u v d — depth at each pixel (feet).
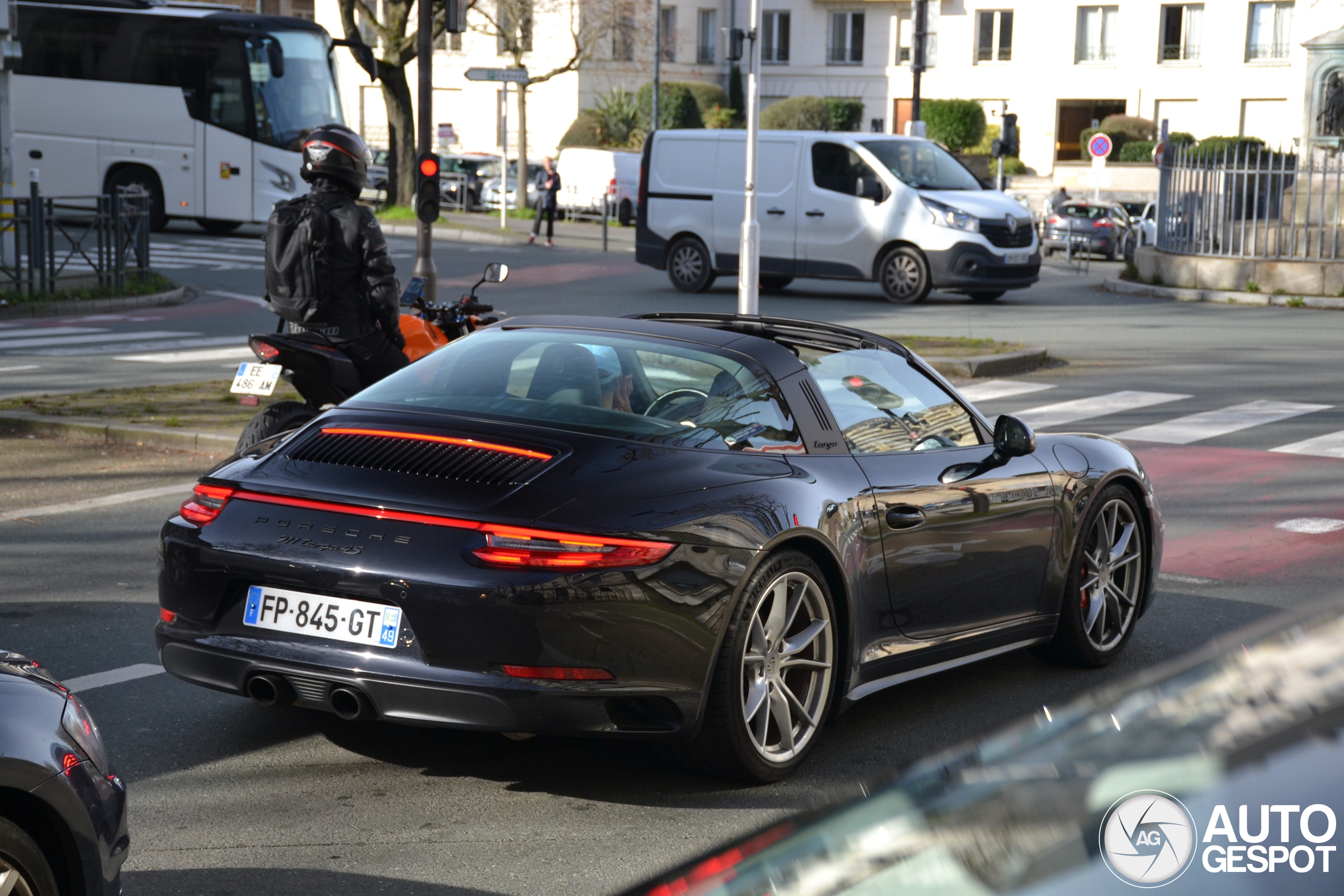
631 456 17.37
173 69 131.95
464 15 66.80
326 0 251.60
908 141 93.45
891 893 4.62
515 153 242.78
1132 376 58.75
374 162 212.43
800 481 18.28
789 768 18.06
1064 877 4.32
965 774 4.95
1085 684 22.82
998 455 21.70
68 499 35.04
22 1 134.00
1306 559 30.96
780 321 21.44
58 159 134.92
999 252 88.94
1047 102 242.58
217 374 56.44
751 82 65.05
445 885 14.97
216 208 131.95
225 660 17.21
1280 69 226.17
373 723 20.04
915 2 115.85
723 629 16.81
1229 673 4.68
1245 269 94.27
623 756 18.90
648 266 107.14
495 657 16.03
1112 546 24.00
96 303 81.20
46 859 11.68
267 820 16.66
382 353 31.81
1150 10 233.96
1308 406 51.29
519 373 19.19
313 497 17.12
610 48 240.73
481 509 16.46
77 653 22.98
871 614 19.24
